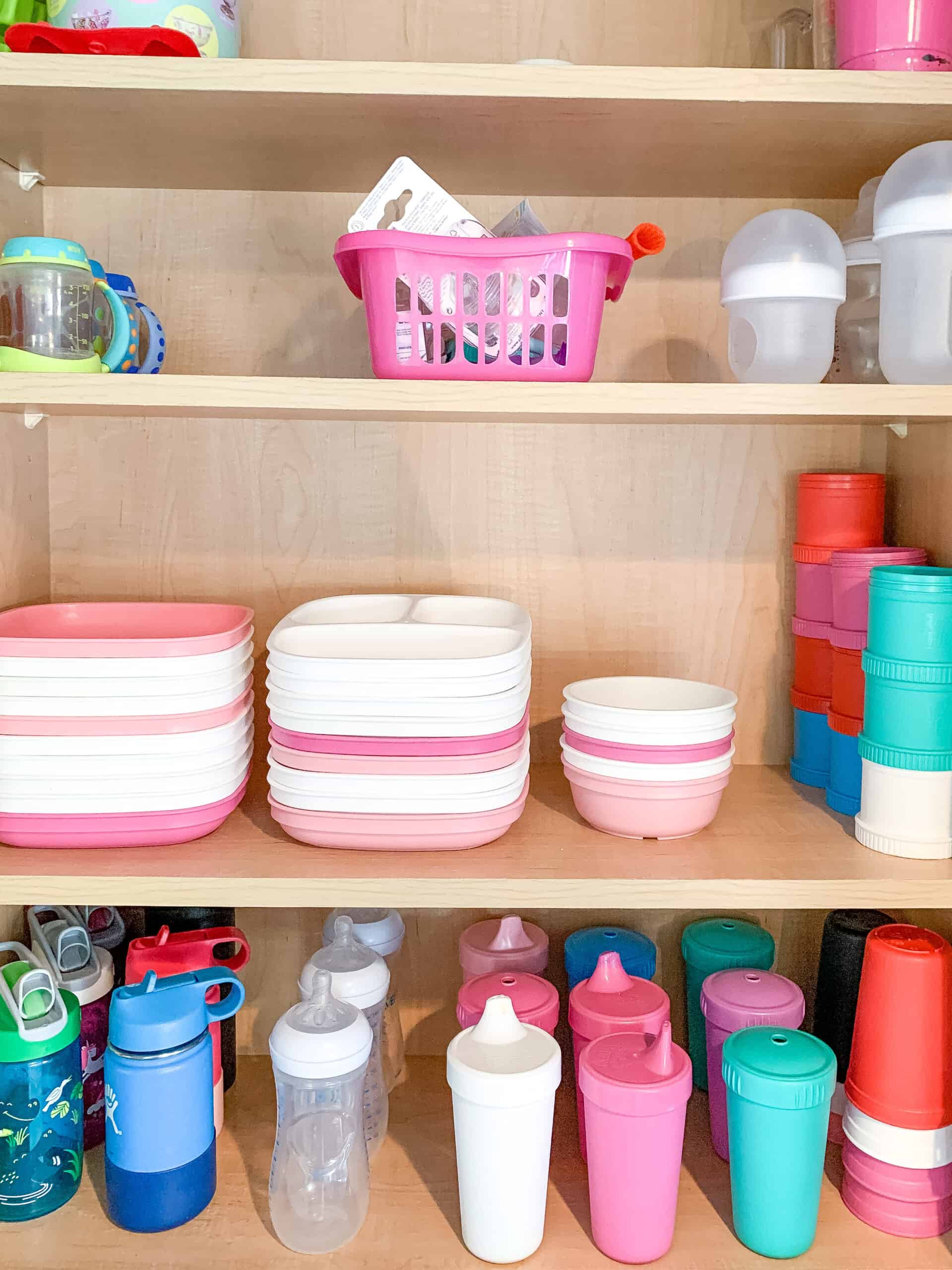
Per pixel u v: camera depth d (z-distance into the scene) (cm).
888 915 116
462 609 113
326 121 94
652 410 90
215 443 119
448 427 119
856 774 105
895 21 90
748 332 99
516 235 98
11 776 93
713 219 117
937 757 93
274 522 120
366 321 107
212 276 116
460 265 90
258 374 117
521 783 97
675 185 113
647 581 122
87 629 109
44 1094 98
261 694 121
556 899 89
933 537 108
